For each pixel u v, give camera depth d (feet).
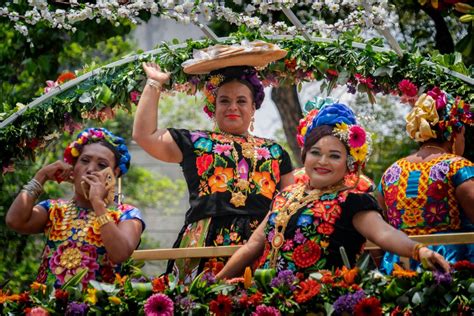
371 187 26.78
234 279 25.12
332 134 25.53
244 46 28.91
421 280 24.00
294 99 52.21
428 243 26.09
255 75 29.35
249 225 28.09
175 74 30.27
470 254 27.22
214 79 29.09
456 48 34.88
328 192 25.44
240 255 26.08
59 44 45.47
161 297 24.44
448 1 34.86
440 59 29.73
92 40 44.80
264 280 24.48
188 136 28.68
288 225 25.26
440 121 27.76
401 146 49.73
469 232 26.89
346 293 23.94
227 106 28.96
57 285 26.05
